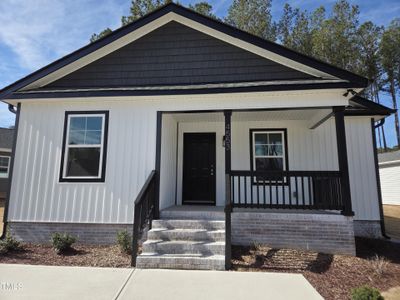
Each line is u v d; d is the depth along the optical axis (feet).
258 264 16.11
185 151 27.71
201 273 14.39
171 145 25.34
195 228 18.61
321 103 19.85
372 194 24.62
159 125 21.35
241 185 26.30
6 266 15.15
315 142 25.85
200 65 23.39
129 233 20.25
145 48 24.12
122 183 20.98
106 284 12.59
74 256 17.49
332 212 20.40
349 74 19.61
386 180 63.93
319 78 21.65
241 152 26.78
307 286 12.66
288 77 22.31
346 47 75.61
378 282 13.96
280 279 13.55
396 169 60.44
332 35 75.25
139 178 20.90
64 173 21.52
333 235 18.35
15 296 11.10
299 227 18.81
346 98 19.74
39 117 22.48
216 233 17.60
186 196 26.94
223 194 26.37
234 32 22.47
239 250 18.25
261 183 26.04
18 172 21.74
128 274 14.05
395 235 25.85
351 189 24.82
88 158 21.67
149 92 20.80
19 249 18.85
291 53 21.56
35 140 22.15
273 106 20.29
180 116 25.04
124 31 23.45
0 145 63.93
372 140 25.23
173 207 23.59
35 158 21.88
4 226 21.12
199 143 27.76
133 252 15.72
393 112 24.36
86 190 21.16
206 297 11.30
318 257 17.37
